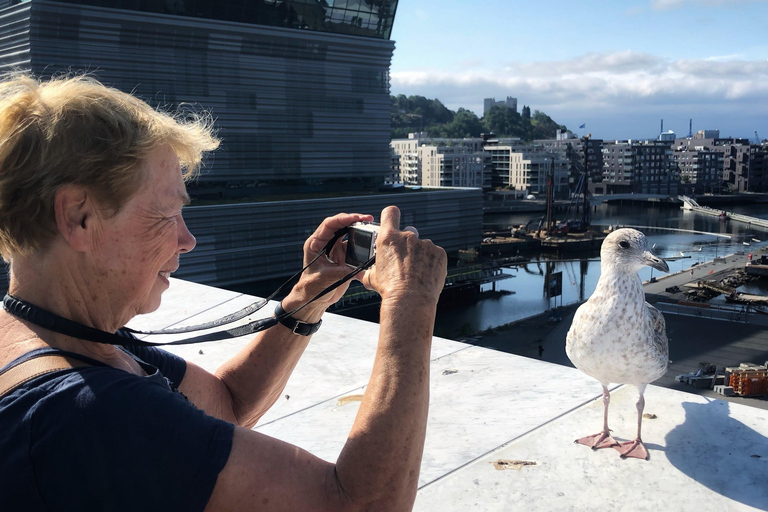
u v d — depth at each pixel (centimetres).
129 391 80
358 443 87
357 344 367
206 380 131
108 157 85
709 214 14888
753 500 195
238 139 7019
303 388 306
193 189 6850
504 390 290
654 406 266
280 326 139
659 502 196
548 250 10544
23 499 75
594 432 243
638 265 230
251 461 81
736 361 4634
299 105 7431
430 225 8062
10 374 82
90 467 75
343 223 138
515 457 226
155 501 76
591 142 17625
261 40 6906
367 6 7600
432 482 213
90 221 88
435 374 315
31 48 5559
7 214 86
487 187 15975
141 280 96
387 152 8425
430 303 100
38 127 84
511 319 6525
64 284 91
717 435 238
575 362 253
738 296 6738
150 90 6250
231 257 6488
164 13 6181
